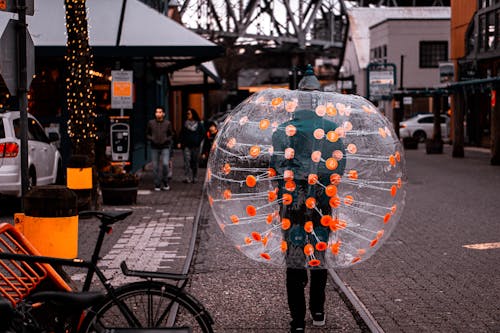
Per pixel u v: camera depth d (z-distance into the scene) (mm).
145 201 16641
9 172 13977
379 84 49188
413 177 22875
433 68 61625
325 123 5559
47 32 19234
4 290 5309
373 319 6875
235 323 6738
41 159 15938
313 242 5617
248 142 5645
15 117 14719
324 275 6520
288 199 5559
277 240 5695
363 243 5746
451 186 19969
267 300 7617
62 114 20453
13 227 5422
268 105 5715
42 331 4641
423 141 49562
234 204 5723
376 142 5672
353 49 73812
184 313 4926
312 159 5520
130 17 19875
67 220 6438
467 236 11727
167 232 12164
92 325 4738
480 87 29859
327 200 5559
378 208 5715
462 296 7789
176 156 35844
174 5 41250
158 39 19344
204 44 19344
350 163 5578
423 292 7977
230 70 79750
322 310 6609
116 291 4773
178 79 38812
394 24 61656
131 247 10727
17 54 7895
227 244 11047
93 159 13992
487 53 36750
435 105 38125
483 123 40312
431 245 10914
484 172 24812
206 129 27078
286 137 5543
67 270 8883
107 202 15930
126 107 19531
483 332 6465
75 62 13688
